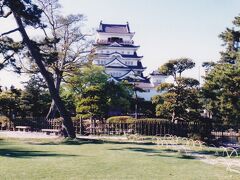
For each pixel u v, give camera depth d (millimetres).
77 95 55344
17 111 48844
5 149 23469
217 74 32719
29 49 32281
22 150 23062
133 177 14031
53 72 49406
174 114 40469
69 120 34688
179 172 15695
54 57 33594
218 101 34156
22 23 31359
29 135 37531
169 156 22000
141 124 42000
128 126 42594
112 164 17375
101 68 59750
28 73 42938
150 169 16234
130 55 84188
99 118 46094
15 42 31172
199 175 15086
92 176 13945
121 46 85125
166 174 15031
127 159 19578
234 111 32406
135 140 34625
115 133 42281
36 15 28688
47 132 40594
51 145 27375
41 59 33000
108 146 27562
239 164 18922
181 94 39250
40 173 14195
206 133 38188
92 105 41719
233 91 32438
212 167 17703
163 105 39562
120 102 55625
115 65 79562
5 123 47625
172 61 39469
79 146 26953
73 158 19297
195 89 39125
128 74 76375
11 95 48125
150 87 75938
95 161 18266
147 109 61250
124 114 60781
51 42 33500
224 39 44062
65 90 61312
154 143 31844
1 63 29562
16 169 14984
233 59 44125
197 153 24656
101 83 56812
